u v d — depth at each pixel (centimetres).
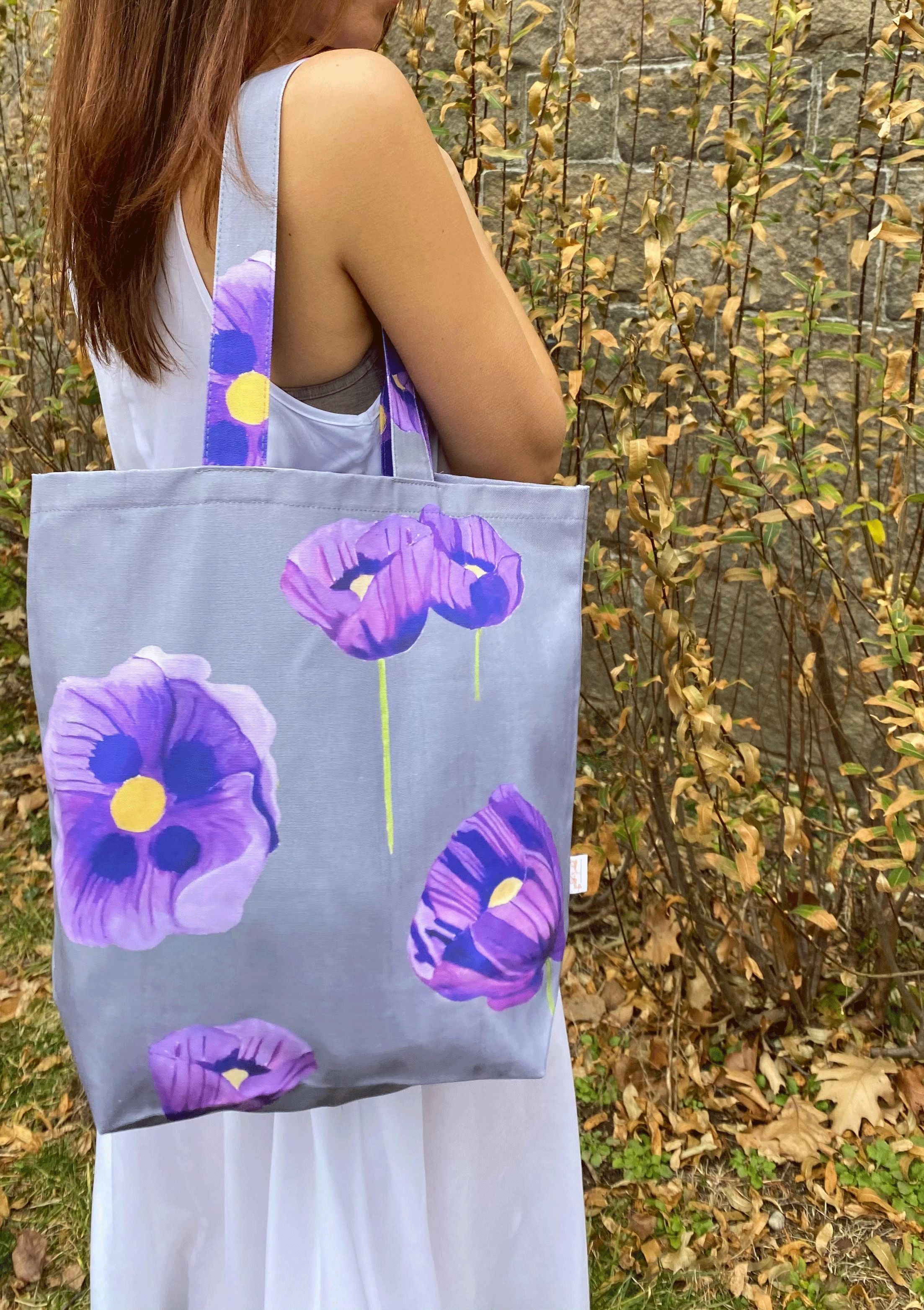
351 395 78
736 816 153
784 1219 149
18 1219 157
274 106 66
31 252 244
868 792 168
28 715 300
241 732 69
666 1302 140
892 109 122
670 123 206
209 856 70
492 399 79
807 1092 167
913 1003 161
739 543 154
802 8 137
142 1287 113
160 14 67
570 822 82
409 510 73
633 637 171
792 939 163
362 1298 95
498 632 76
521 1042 78
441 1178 101
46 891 232
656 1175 157
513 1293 115
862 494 159
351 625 71
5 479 222
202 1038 71
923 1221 147
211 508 68
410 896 73
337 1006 72
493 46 161
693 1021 179
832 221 150
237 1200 104
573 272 168
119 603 68
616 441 140
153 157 70
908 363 136
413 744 73
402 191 68
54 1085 182
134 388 88
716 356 202
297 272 70
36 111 266
